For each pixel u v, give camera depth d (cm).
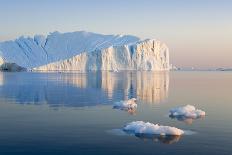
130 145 1722
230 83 7319
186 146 1708
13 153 1588
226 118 2512
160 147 1689
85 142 1778
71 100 3706
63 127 2152
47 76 11125
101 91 4984
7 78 9475
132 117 2553
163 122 2355
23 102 3494
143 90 5209
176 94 4525
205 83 7306
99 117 2547
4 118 2480
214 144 1745
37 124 2245
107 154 1577
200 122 2350
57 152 1605
